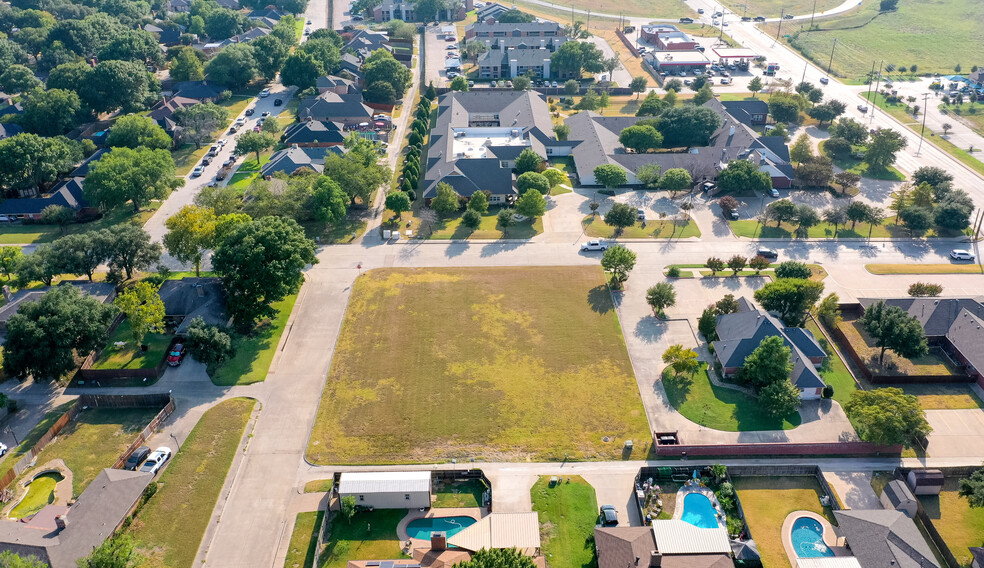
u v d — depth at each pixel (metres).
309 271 146.25
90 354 118.69
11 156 170.50
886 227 163.12
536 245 156.62
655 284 140.38
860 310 130.88
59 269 134.50
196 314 123.94
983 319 121.81
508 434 104.00
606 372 116.62
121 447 101.88
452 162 181.88
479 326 128.50
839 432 104.00
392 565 81.12
